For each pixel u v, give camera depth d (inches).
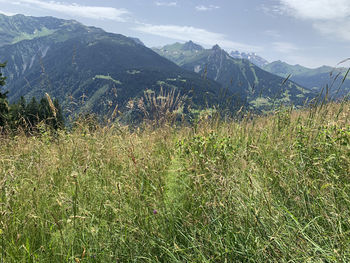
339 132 137.6
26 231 108.2
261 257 86.4
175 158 177.9
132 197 123.9
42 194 132.0
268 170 136.3
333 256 78.2
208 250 95.1
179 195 130.1
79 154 181.2
